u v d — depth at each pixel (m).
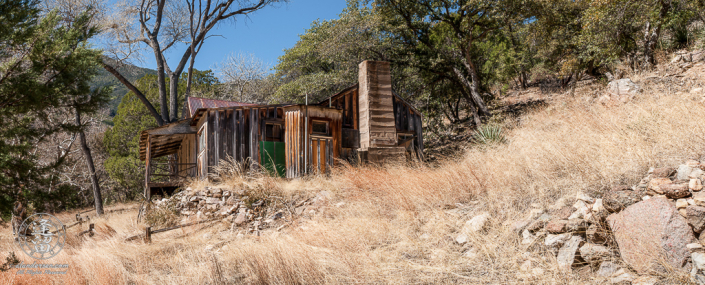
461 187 7.12
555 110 12.98
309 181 11.52
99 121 26.59
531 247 4.58
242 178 11.38
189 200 10.60
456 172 7.66
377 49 23.38
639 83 11.90
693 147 5.32
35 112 8.02
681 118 6.44
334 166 13.26
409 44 24.23
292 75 32.44
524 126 12.58
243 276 5.81
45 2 18.08
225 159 12.83
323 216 8.05
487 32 22.38
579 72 23.83
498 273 4.37
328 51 23.72
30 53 7.55
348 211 7.77
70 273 6.43
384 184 8.30
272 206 9.69
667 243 3.67
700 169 4.36
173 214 10.37
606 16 15.67
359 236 6.22
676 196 4.07
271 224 8.85
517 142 9.47
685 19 16.53
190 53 26.64
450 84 25.36
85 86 8.34
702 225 3.61
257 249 6.38
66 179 24.58
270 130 13.73
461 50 23.08
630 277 3.66
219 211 9.89
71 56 7.88
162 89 24.73
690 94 8.52
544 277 4.00
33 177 7.71
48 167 8.18
